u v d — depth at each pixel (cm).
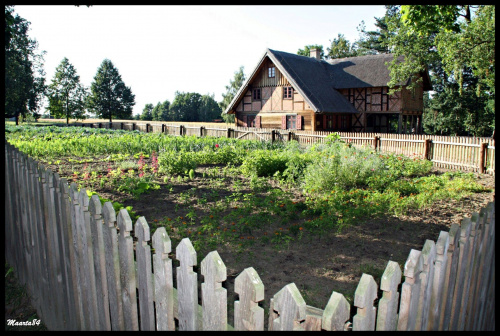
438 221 737
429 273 221
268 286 473
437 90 3875
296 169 1146
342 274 507
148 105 11294
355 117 3244
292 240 626
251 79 3247
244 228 659
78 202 304
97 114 6475
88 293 305
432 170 1474
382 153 1698
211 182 1104
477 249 296
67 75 6203
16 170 460
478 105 3275
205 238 625
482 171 1400
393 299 189
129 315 268
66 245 331
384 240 631
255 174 1148
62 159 1580
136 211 788
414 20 1067
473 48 2016
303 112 2992
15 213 491
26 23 5322
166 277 229
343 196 861
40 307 429
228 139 2259
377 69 3225
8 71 4412
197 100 10500
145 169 1321
